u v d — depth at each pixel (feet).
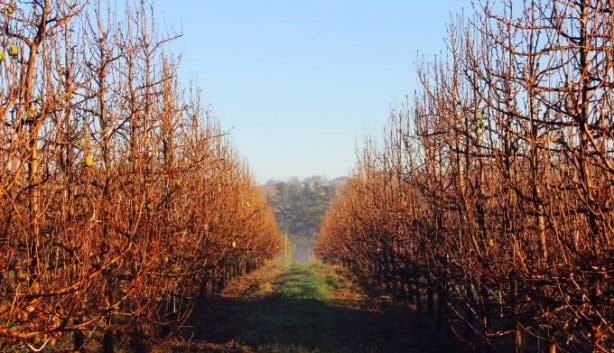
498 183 28.37
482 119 30.25
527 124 22.44
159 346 41.42
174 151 40.96
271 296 99.19
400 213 61.11
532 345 45.37
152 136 33.88
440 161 44.39
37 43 17.66
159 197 32.63
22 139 14.87
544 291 22.09
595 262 17.79
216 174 61.11
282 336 58.85
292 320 70.28
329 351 50.83
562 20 19.62
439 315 57.21
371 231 84.94
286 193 472.85
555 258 21.22
